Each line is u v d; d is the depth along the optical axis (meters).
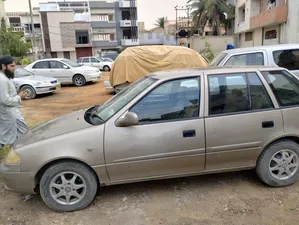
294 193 3.29
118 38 46.38
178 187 3.52
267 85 3.36
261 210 2.97
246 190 3.39
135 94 3.30
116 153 3.03
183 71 3.43
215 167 3.29
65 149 2.96
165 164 3.15
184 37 39.97
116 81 10.05
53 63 14.75
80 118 3.51
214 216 2.91
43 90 11.50
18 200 3.42
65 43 41.34
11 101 4.24
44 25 40.25
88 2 45.00
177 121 3.13
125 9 46.16
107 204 3.21
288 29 19.73
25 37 41.19
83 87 14.58
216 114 3.21
